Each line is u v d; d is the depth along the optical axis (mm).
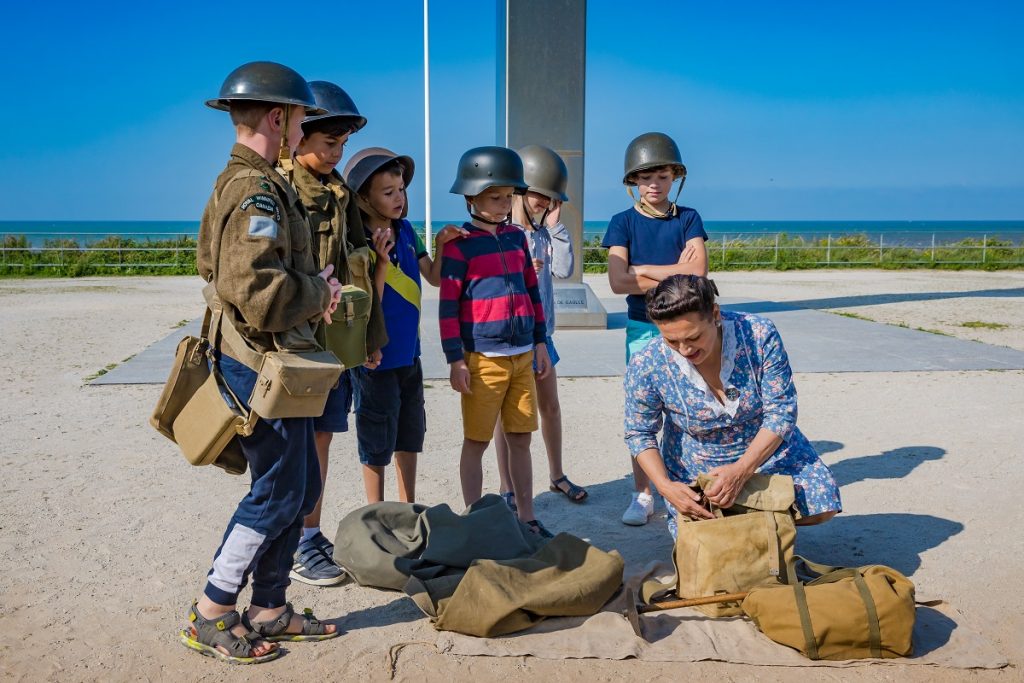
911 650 3154
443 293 4191
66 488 5141
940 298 16906
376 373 4035
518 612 3344
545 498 5074
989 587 3762
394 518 4039
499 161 4176
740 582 3436
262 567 3236
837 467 5574
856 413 7090
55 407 7367
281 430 2961
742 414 3607
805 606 3160
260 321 2777
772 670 3086
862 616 3102
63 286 21484
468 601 3359
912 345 10555
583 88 12375
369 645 3273
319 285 2910
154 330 12430
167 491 5102
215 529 4480
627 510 4680
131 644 3266
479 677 3041
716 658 3154
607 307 15711
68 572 3914
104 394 7906
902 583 3219
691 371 3557
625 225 4723
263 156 2938
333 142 3572
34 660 3131
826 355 9852
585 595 3473
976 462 5625
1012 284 21031
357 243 3828
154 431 6531
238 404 2928
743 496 3547
